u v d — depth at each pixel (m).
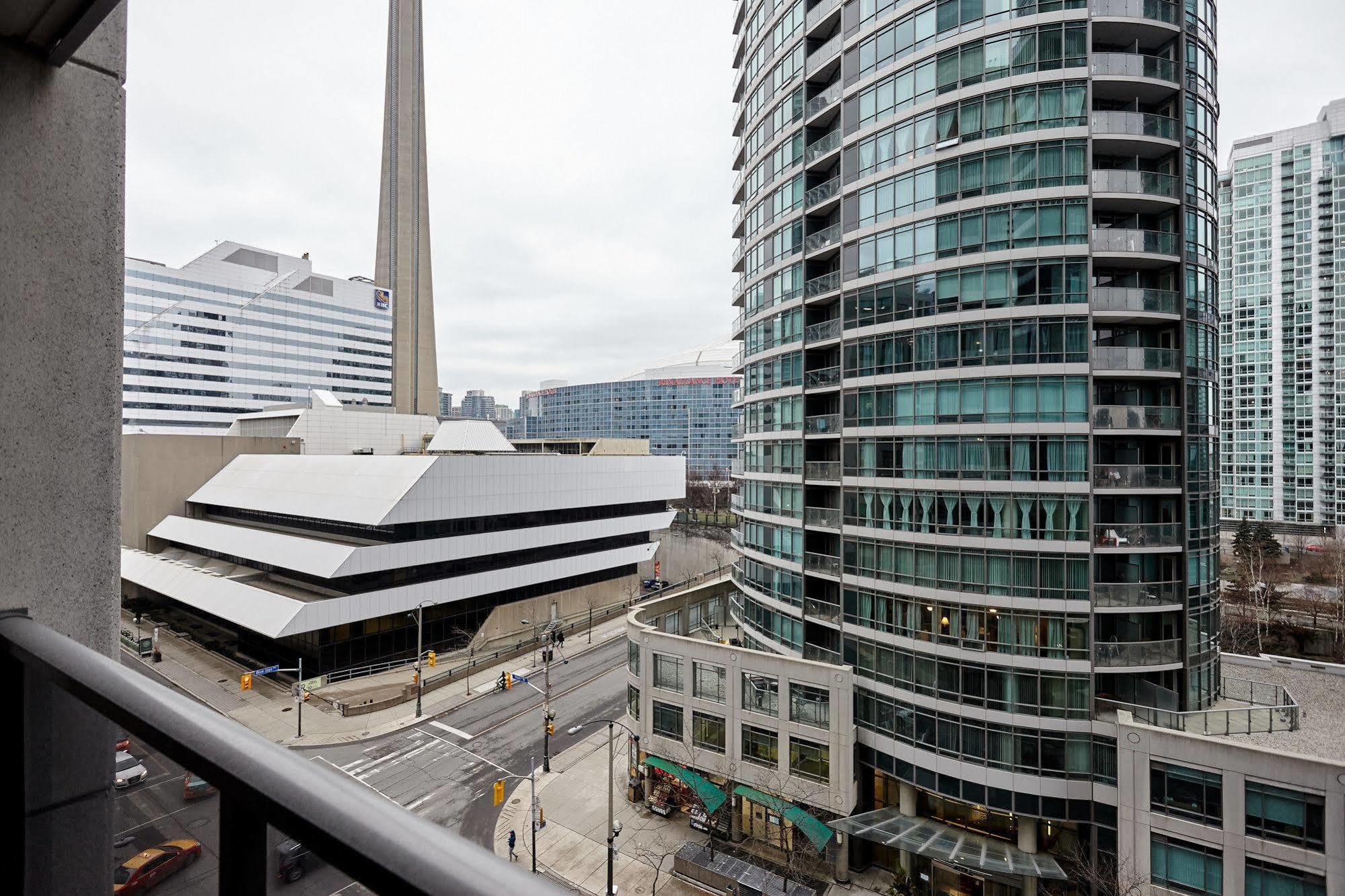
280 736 36.69
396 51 132.25
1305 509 94.31
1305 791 19.91
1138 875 22.08
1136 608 24.20
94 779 2.26
